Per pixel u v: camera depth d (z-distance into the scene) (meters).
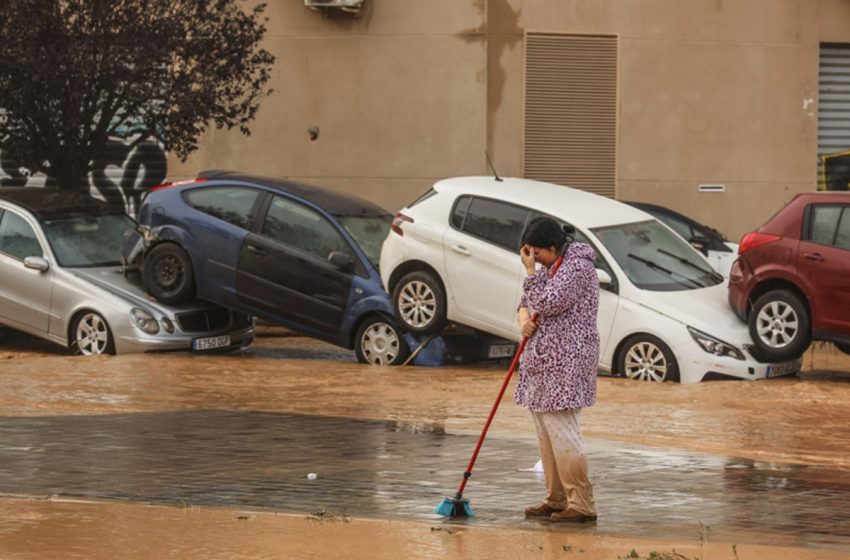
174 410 16.17
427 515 10.17
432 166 31.64
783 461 13.16
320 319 21.50
